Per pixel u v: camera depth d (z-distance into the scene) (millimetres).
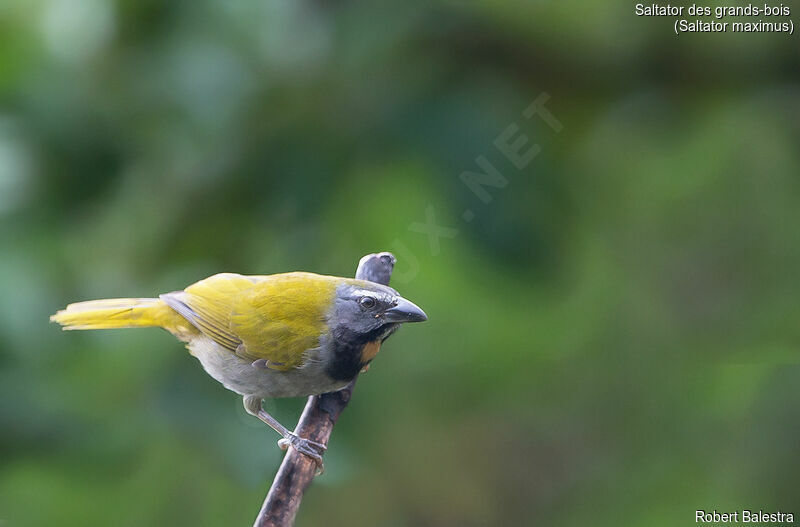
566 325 12688
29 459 8602
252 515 10203
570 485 13055
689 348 12820
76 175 8344
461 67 8461
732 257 12836
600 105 9281
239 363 9734
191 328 9562
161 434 9039
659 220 12859
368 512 13172
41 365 8641
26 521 9820
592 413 13055
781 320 12523
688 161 12195
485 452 13312
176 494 10219
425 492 13227
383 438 12164
